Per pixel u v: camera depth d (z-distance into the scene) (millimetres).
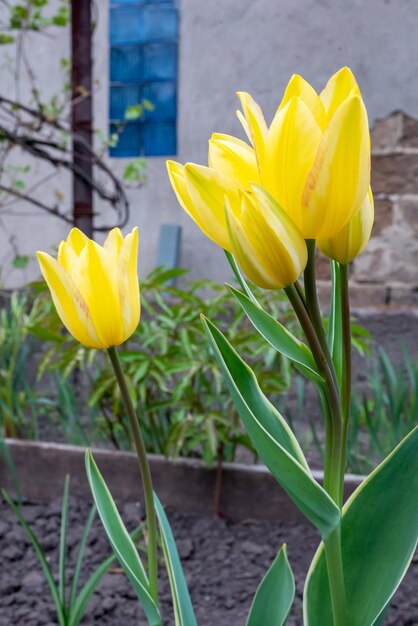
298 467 739
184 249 4684
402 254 4207
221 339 858
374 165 4234
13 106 4008
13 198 4941
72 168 3895
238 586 2125
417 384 2736
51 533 2451
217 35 4562
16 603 2031
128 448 2916
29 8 4250
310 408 3699
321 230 673
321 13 4332
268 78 4461
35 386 4066
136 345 3324
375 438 2645
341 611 770
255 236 665
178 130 4656
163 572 2207
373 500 809
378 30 4230
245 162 710
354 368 3861
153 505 878
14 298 3438
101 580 2137
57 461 2809
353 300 4270
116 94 4789
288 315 2525
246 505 2588
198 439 2475
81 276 829
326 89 694
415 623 1868
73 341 2652
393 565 796
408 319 3949
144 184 4629
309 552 2324
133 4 4723
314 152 646
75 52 3859
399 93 4195
